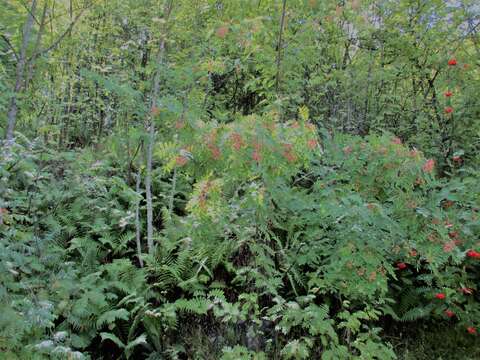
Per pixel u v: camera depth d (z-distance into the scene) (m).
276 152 3.16
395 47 7.57
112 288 4.93
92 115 8.20
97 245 5.39
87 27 7.04
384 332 5.39
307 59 6.22
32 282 4.13
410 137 7.36
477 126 6.86
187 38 6.02
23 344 3.74
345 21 6.95
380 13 7.48
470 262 5.14
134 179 6.55
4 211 4.30
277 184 4.12
